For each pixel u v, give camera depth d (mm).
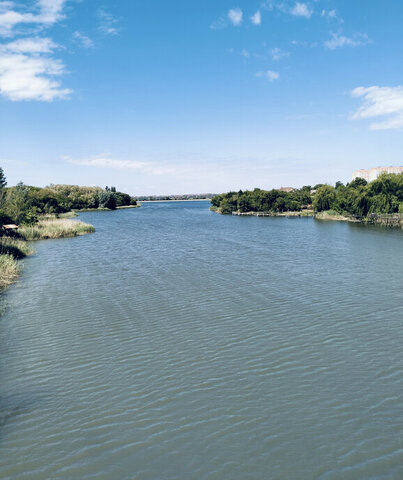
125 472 8812
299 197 138000
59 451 9523
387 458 9102
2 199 59469
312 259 35094
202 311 19703
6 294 23750
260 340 15898
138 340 16062
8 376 13195
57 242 50469
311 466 8906
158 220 99688
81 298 22516
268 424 10453
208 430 10250
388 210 83375
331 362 13883
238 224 81438
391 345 15188
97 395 11953
